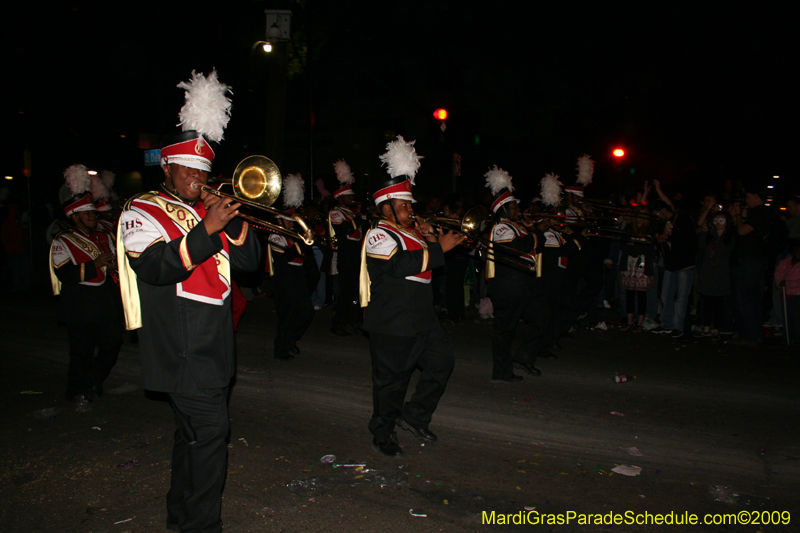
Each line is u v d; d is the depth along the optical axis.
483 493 3.90
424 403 4.68
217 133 3.13
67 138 21.50
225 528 3.44
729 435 4.91
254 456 4.44
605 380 6.40
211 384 3.03
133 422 5.08
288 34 12.29
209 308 3.06
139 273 2.88
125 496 3.80
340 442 4.73
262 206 3.00
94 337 5.44
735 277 8.30
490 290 6.22
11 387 6.07
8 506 3.68
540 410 5.48
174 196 3.09
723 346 7.98
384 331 4.41
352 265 8.41
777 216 9.08
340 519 3.56
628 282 8.87
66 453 4.45
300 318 7.19
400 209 4.52
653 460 4.44
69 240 5.22
